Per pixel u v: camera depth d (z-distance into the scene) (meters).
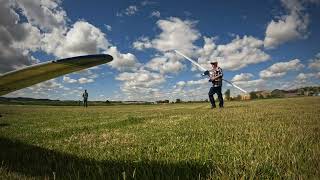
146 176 3.05
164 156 4.25
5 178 3.15
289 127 6.70
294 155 3.62
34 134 7.62
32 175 3.33
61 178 3.13
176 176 3.04
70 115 17.22
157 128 7.95
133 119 11.20
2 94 3.31
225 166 3.38
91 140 6.27
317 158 3.47
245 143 4.91
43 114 18.88
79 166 3.70
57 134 7.48
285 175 2.93
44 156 4.52
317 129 6.39
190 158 3.98
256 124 7.67
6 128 9.34
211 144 4.99
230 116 10.71
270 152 3.97
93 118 13.61
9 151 5.00
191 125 8.30
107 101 100.94
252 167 3.23
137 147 5.18
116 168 3.51
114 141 5.98
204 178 3.01
